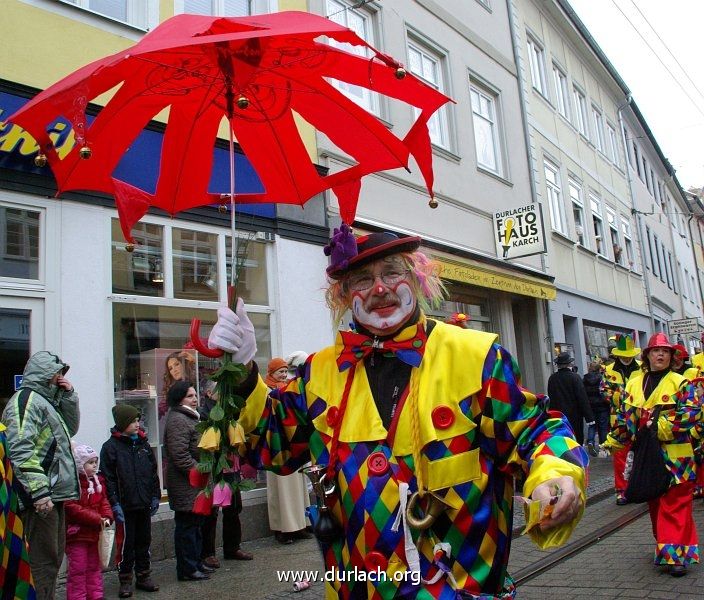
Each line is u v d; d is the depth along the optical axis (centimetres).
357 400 198
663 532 479
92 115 607
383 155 270
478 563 178
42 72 625
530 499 160
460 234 1177
